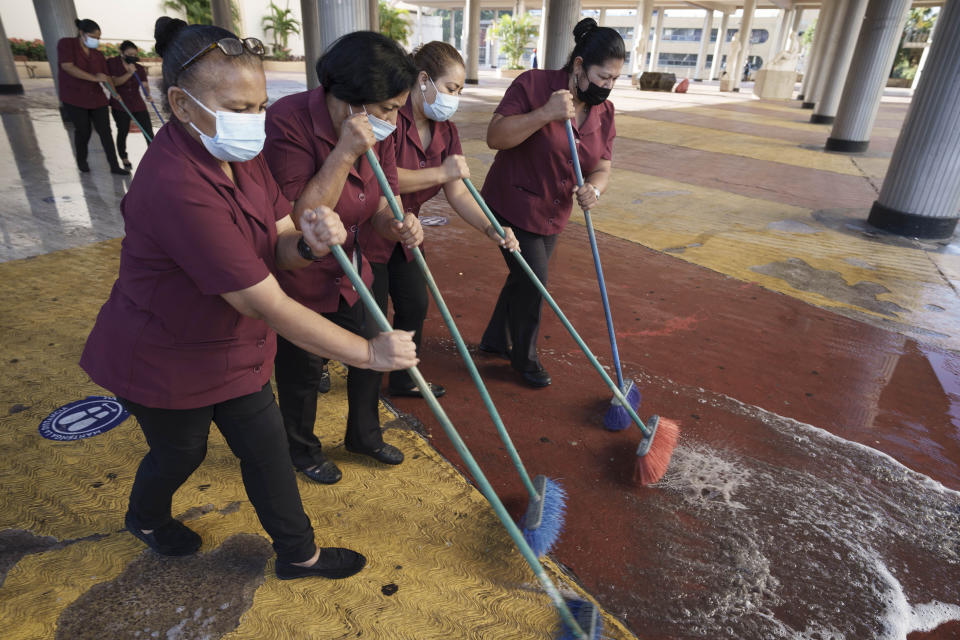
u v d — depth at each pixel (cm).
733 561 203
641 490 236
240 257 123
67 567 186
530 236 274
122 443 243
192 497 216
